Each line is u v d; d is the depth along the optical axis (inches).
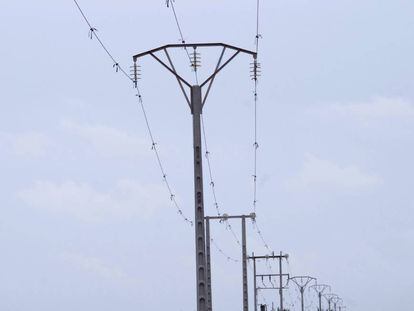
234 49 2775.6
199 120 2802.7
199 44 2741.1
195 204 2790.4
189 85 2815.0
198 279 2775.6
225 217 4776.1
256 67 2802.7
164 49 2748.5
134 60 2751.0
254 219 5201.8
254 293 7170.3
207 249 4672.7
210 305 4544.8
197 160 2802.7
